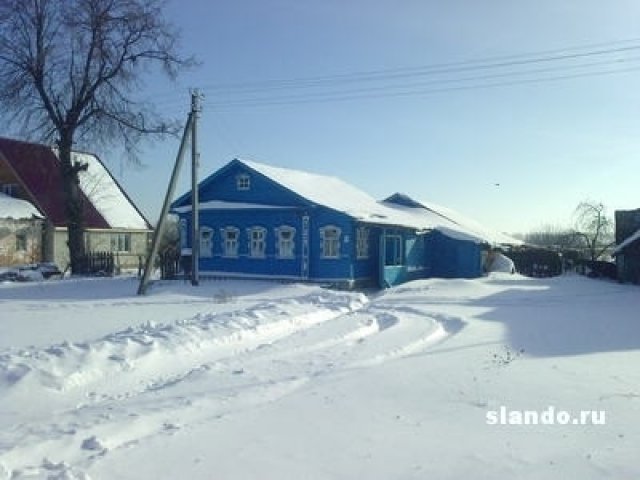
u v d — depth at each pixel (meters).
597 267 39.81
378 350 13.07
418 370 11.32
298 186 33.28
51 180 47.31
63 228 45.41
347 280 30.84
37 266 36.97
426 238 40.31
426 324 17.45
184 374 10.72
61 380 9.56
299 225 31.88
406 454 7.10
